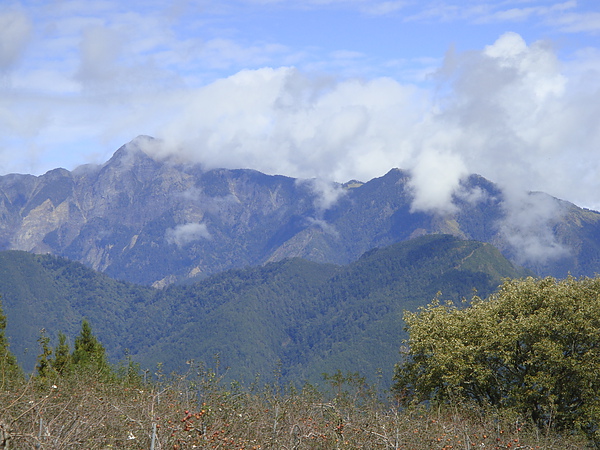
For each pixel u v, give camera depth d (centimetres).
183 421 934
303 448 1013
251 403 1270
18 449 824
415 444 1118
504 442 1281
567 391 2138
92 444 892
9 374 1561
